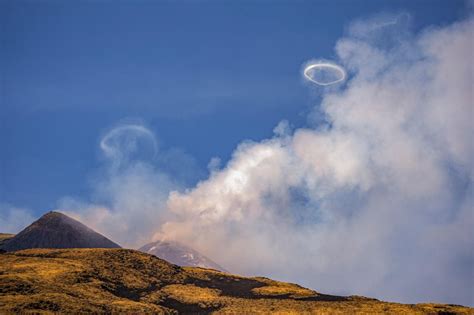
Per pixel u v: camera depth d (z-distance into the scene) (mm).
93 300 106500
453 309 121500
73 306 96312
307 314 112375
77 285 117312
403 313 114688
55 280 116312
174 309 119625
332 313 113188
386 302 131750
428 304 128125
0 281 104938
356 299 137875
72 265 134500
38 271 122438
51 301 95438
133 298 122062
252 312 115125
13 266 125875
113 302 108938
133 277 140000
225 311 117375
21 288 102938
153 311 108062
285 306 122062
